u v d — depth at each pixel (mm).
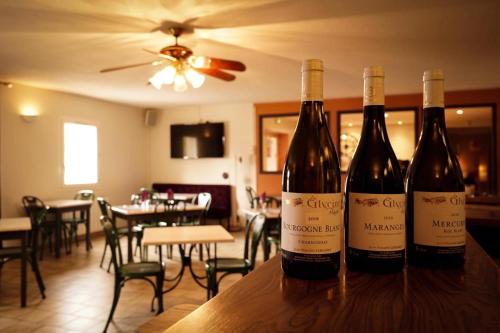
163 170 8156
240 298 460
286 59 4109
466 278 550
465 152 6387
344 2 2654
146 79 5156
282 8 2770
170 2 2688
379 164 595
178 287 3812
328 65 4352
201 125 7699
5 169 5273
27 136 5574
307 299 457
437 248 604
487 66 4398
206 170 7801
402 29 3182
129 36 3387
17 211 5426
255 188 7387
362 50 3775
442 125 661
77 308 3291
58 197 6062
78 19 2998
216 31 3250
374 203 571
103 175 6996
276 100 7043
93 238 6535
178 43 3562
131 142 7727
